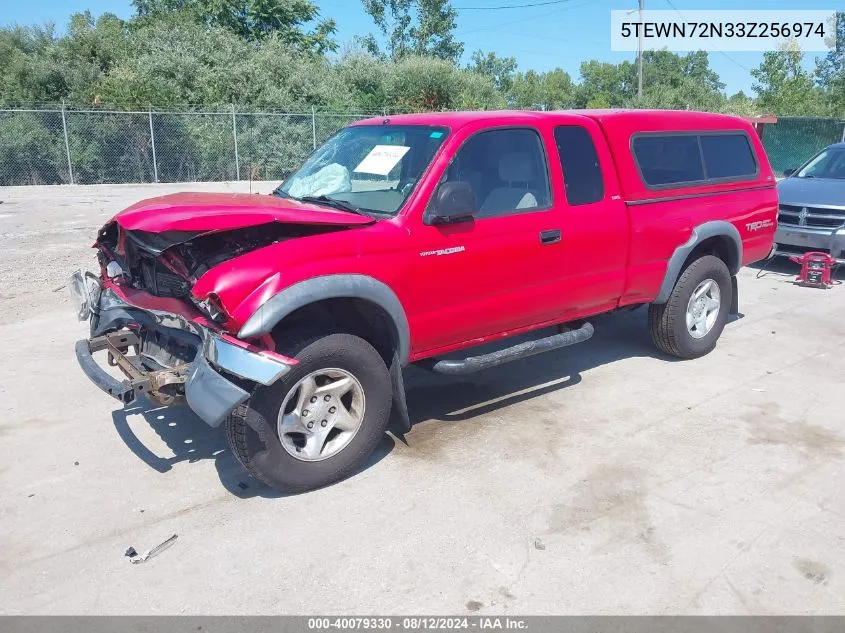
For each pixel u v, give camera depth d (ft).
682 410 16.53
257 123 82.17
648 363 19.76
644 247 17.42
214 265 12.02
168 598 10.12
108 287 14.48
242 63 93.56
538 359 20.24
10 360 19.52
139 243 12.75
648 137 17.67
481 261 14.23
